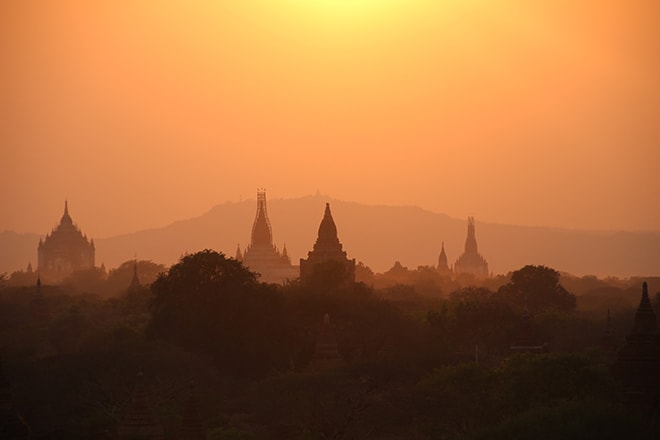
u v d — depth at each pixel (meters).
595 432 192.12
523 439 193.00
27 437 194.88
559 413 198.50
